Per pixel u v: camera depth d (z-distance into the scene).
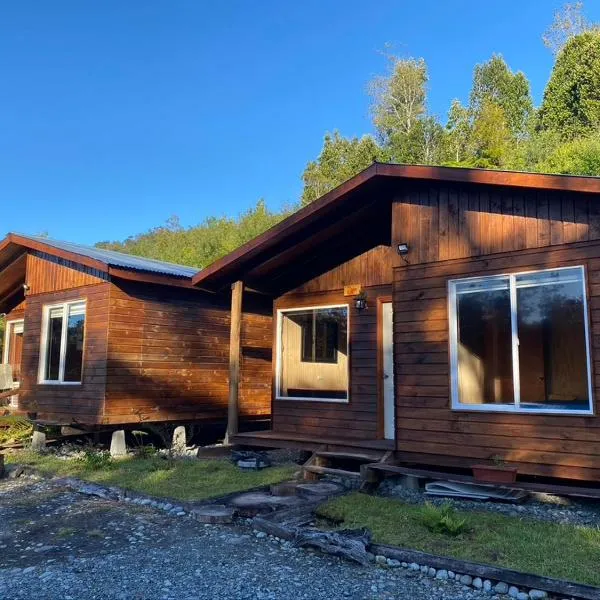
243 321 12.20
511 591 3.91
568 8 40.69
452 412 6.56
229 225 38.03
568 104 32.84
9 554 4.90
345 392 8.84
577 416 5.67
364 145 38.34
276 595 3.91
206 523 5.76
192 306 11.40
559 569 4.05
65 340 10.97
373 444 7.73
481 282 6.57
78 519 6.04
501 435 6.16
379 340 8.52
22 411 11.62
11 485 8.01
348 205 8.09
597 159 22.08
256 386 12.30
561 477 5.71
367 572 4.36
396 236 7.34
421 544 4.67
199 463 8.59
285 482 7.14
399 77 42.28
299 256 9.45
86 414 10.08
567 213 5.97
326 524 5.50
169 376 10.83
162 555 4.77
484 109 36.50
